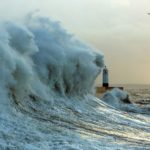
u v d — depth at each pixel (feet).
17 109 72.33
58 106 89.30
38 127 65.26
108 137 69.72
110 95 152.76
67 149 56.34
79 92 113.70
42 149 54.85
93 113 94.99
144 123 94.79
